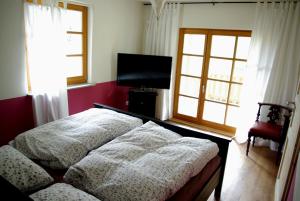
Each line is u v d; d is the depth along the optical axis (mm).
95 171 1714
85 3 3748
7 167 1626
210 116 4777
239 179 3086
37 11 3035
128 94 4656
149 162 1871
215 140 2557
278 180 2863
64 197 1400
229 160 3564
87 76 4199
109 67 4508
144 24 5074
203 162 2100
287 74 3689
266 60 3811
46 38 3188
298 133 2061
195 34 4559
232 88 4434
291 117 3164
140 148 2102
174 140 2348
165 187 1633
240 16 3994
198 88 4766
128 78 4480
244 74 4051
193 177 2018
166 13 4539
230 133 4539
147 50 4945
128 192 1534
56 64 3363
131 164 1819
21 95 3170
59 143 2066
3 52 2881
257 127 3600
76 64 3992
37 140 2105
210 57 4504
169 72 4414
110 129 2428
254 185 2975
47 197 1394
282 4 3566
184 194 1793
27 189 1602
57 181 1802
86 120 2586
